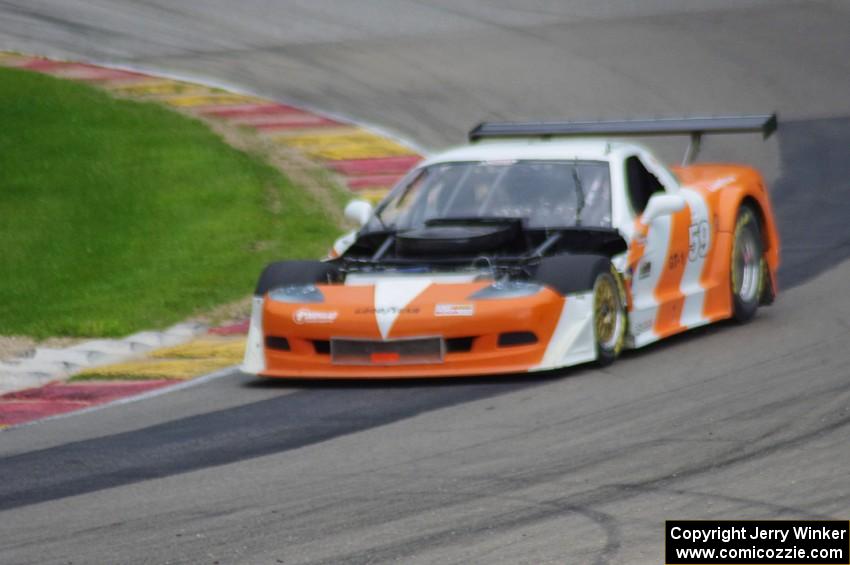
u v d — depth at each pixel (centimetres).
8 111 6619
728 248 3572
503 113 6962
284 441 2575
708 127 3819
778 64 7806
